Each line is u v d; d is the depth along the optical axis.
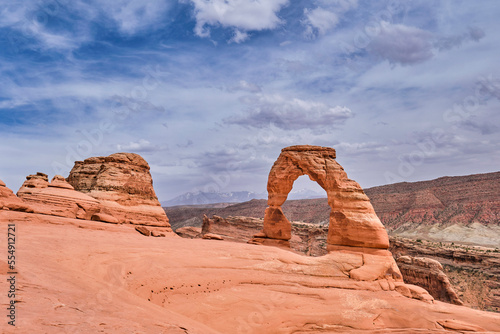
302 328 16.19
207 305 15.76
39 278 10.21
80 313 7.80
